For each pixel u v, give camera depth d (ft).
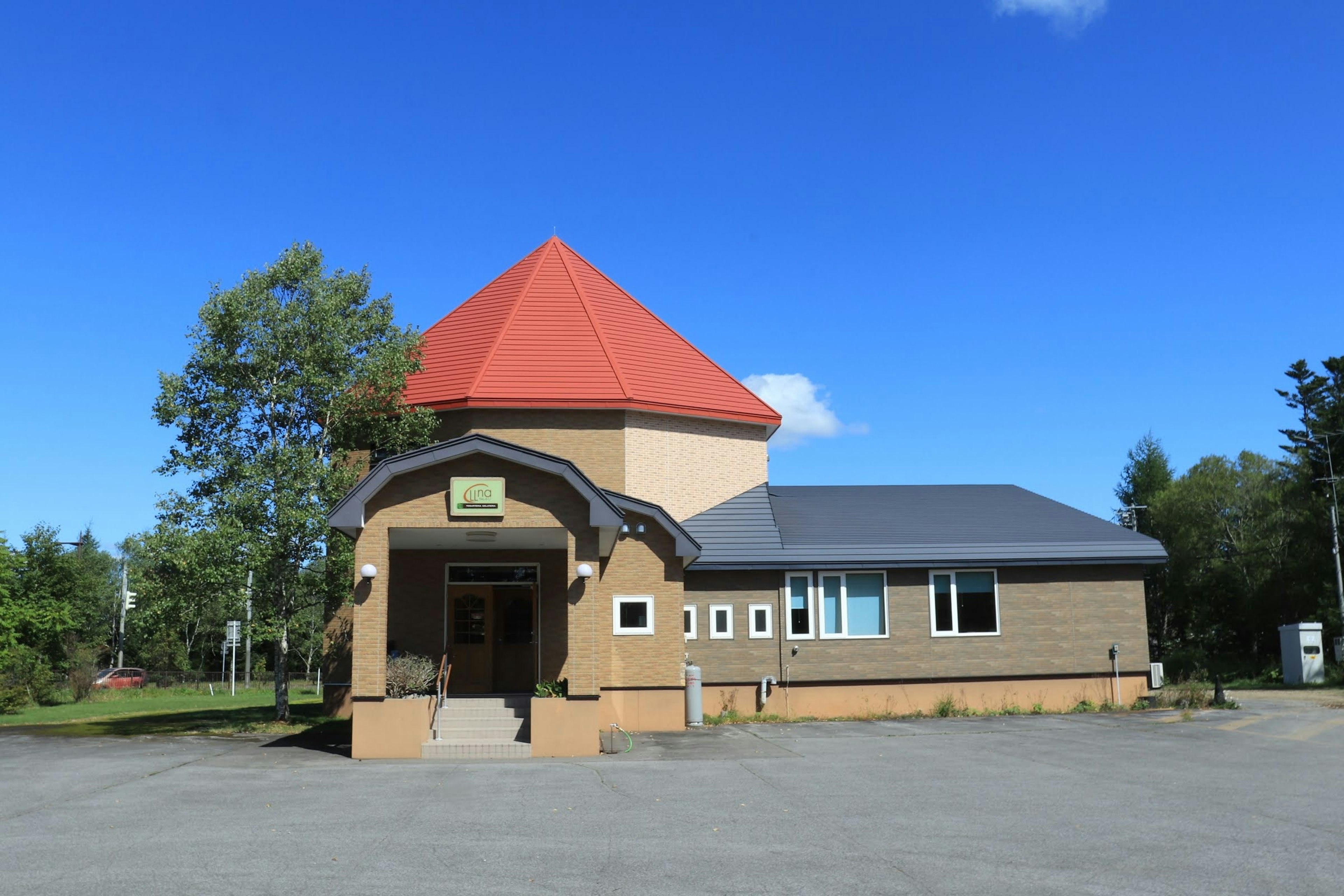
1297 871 30.83
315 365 80.43
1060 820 39.14
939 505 102.63
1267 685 131.44
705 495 94.12
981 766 54.19
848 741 67.31
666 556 79.87
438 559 82.43
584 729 62.59
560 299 99.91
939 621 88.94
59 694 158.61
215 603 78.28
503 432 87.04
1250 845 34.47
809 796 45.21
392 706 61.98
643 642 78.54
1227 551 195.62
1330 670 129.59
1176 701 88.58
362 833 37.52
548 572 82.48
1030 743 64.54
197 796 46.44
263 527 77.25
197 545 72.43
